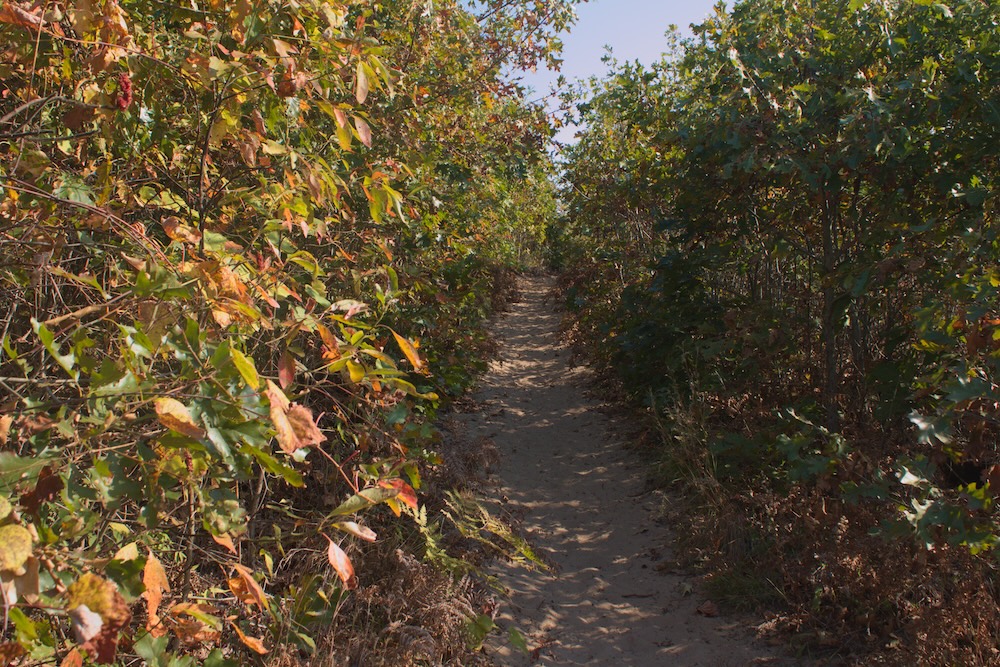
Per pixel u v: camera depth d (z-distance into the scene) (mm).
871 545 3934
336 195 2834
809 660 3635
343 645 3094
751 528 4562
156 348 1782
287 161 2879
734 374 5734
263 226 2781
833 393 5215
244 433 1776
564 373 10422
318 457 4016
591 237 11641
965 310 3438
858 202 5465
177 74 2697
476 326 9562
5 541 1334
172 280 1799
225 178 3012
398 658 3064
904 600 3693
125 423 1767
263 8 2719
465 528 3967
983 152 4621
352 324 2406
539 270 24484
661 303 6469
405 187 4832
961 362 3266
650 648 3908
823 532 4211
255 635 2854
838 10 5156
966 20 4734
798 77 5137
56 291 2184
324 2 2912
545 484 6391
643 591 4508
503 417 8289
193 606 1973
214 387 1808
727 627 4008
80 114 2426
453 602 3455
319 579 3170
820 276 5227
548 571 4656
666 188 6449
